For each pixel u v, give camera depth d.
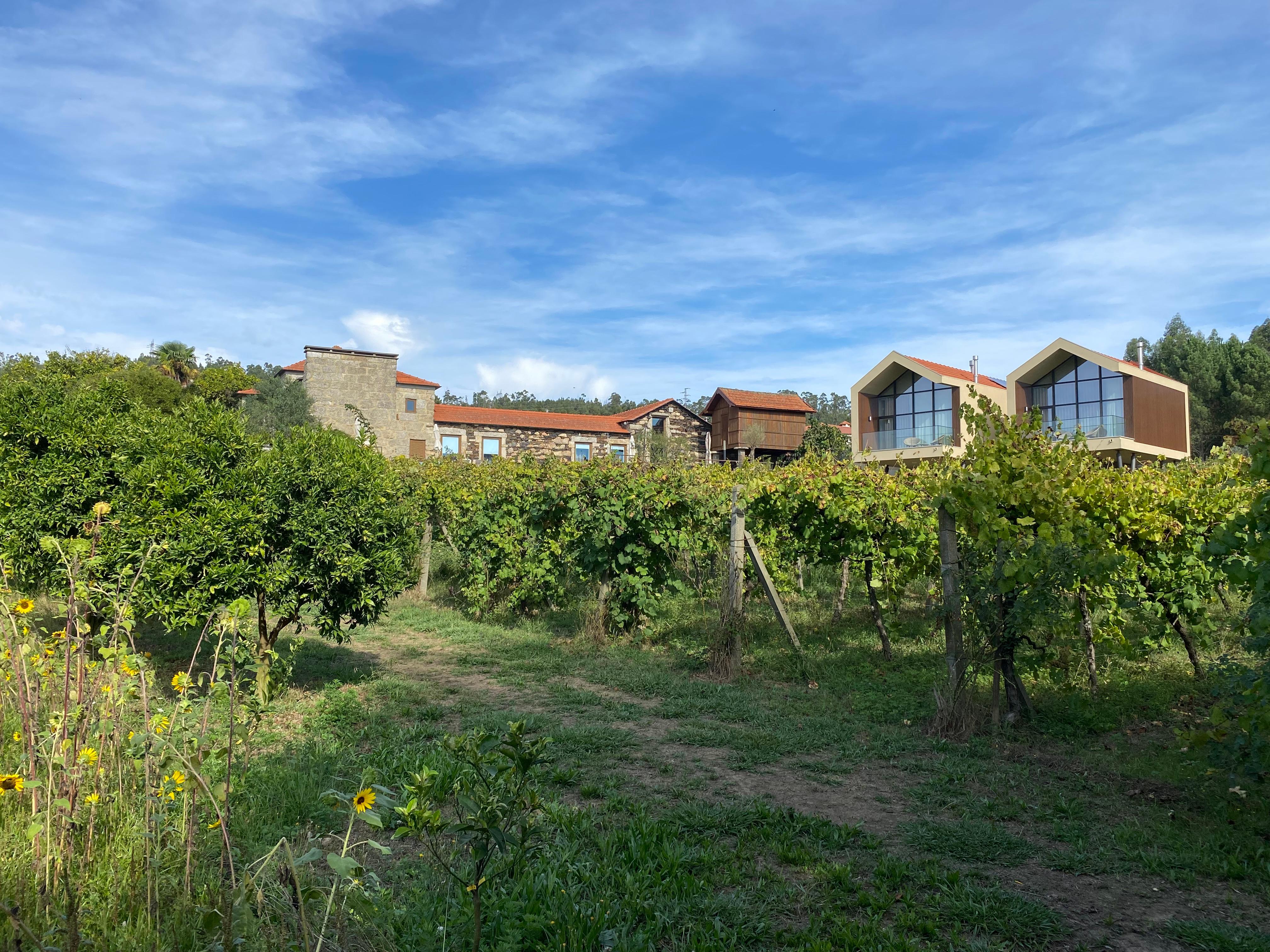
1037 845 4.46
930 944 3.37
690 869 4.03
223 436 7.65
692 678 8.86
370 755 5.64
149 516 6.93
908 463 36.03
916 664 9.09
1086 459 8.10
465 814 4.47
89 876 3.33
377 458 8.62
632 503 10.77
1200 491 8.39
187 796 3.61
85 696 4.33
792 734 6.57
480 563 13.38
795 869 4.09
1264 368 56.53
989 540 6.70
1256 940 3.35
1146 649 8.45
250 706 4.75
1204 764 5.52
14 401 9.27
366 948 2.90
